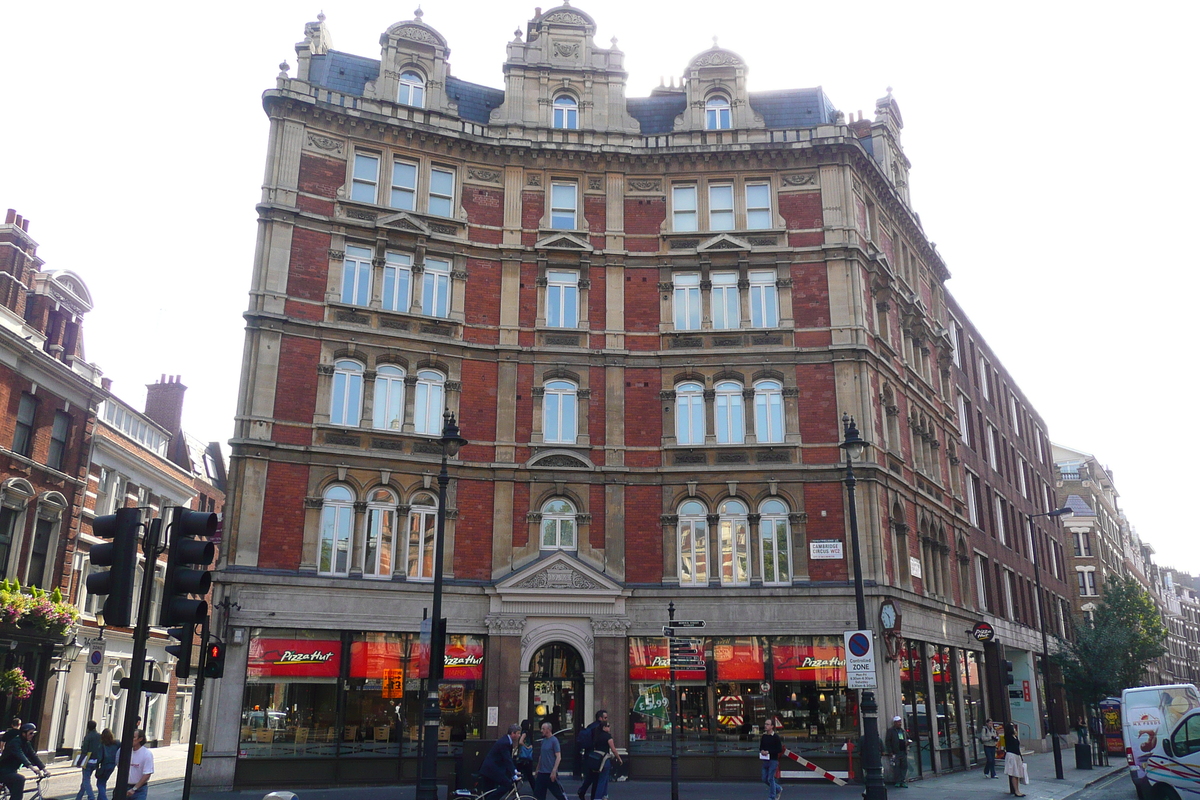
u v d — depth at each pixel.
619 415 29.08
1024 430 58.12
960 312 46.28
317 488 26.77
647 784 25.16
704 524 28.34
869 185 33.12
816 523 27.95
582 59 32.56
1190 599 149.50
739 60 32.81
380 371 28.47
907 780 26.84
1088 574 77.12
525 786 19.70
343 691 25.55
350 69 31.48
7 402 33.59
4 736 21.45
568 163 31.19
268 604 25.38
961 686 33.81
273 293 27.59
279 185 28.53
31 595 32.09
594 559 27.83
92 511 39.38
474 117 31.95
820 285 30.12
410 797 22.33
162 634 44.53
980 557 42.16
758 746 26.20
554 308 30.14
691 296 30.53
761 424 29.16
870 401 29.05
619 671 26.70
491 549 27.64
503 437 28.56
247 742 24.42
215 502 52.72
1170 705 22.17
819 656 26.83
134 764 16.58
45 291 36.94
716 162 31.39
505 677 26.33
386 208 29.47
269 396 26.86
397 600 26.52
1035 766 35.62
